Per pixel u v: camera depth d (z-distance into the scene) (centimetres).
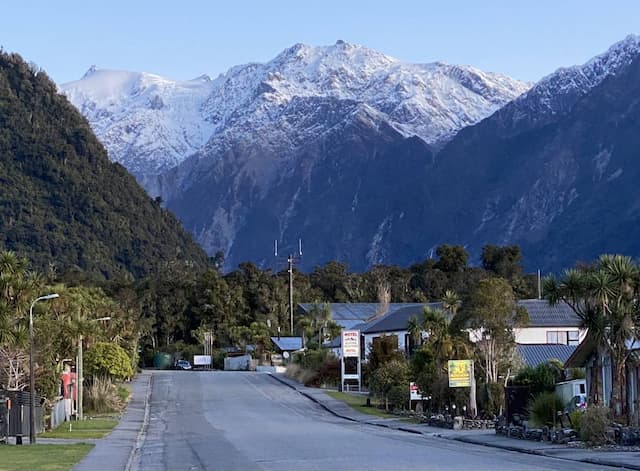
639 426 4994
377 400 9669
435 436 6081
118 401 9325
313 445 5134
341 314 16400
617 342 5272
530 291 16638
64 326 8238
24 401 5847
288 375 13262
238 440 5656
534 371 6688
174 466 4088
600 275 5206
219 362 16975
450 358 7694
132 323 13788
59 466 4091
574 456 4234
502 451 4700
